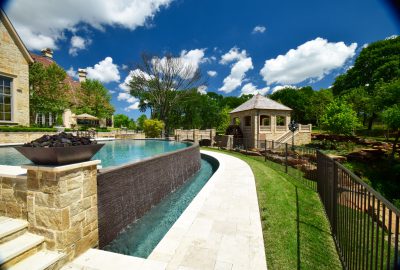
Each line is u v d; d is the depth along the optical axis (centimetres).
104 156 1285
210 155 1681
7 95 1567
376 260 212
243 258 320
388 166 1439
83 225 333
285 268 302
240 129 2803
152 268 294
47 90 2008
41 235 306
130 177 562
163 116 3750
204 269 293
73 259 312
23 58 1661
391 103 1794
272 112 2584
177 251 335
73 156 312
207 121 5650
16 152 1177
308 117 4594
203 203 557
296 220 473
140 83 3597
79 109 3030
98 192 424
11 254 265
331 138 2456
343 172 368
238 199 594
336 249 369
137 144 1994
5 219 329
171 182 884
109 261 310
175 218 628
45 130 1692
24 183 323
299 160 1150
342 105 2192
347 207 334
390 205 184
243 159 1461
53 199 293
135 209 586
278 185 773
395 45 3278
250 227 422
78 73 3753
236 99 7338
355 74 3725
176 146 1836
